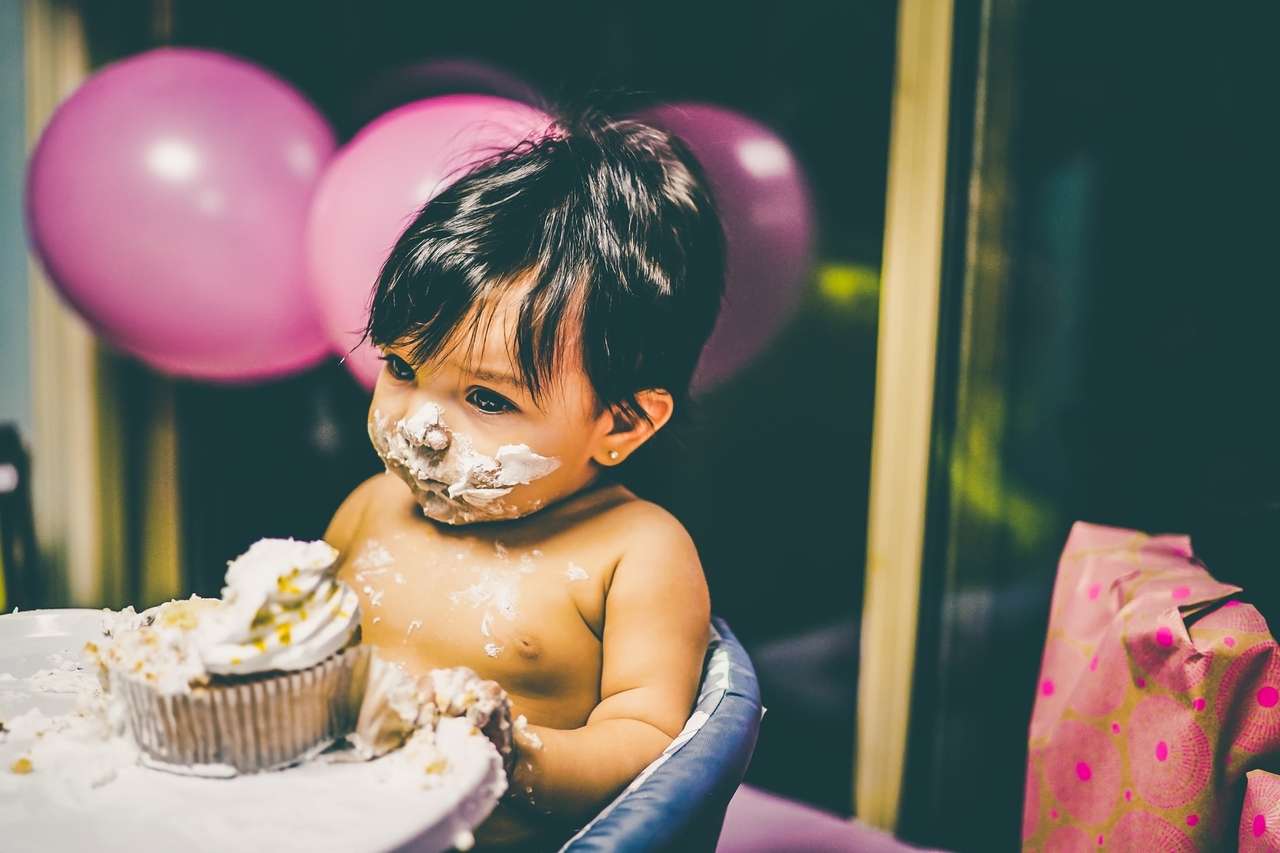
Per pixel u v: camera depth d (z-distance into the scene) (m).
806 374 1.64
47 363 1.89
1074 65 1.36
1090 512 1.40
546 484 0.77
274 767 0.53
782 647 1.70
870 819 1.55
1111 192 1.35
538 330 0.72
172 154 1.37
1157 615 0.85
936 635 1.50
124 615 0.71
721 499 1.75
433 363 0.74
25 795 0.50
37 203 1.44
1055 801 0.96
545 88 1.78
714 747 0.67
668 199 0.85
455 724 0.56
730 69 1.66
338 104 2.02
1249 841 0.75
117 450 1.93
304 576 0.55
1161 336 1.33
